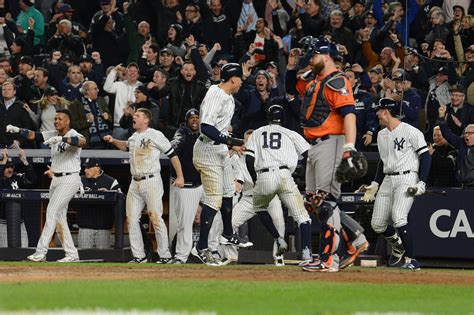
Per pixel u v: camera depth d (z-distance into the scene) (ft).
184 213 164.66
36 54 228.02
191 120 165.99
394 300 82.12
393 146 142.51
